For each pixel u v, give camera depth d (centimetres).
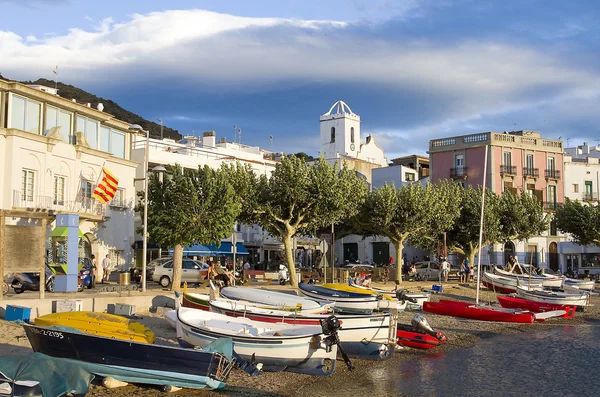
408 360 2127
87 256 4150
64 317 1778
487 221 5106
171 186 3331
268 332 1938
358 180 4066
